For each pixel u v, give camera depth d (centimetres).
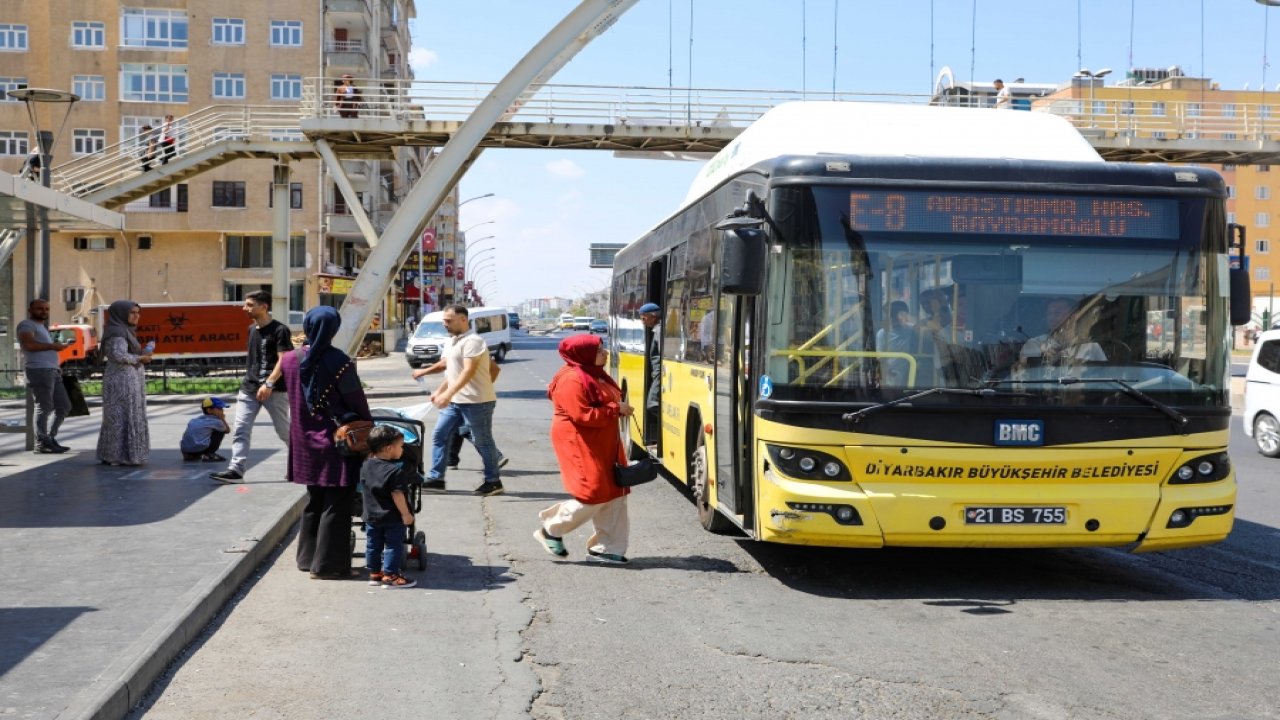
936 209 766
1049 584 817
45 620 617
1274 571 869
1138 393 755
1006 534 745
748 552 924
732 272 739
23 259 5216
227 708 522
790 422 754
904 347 754
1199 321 773
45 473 1230
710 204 984
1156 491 757
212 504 1020
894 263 760
